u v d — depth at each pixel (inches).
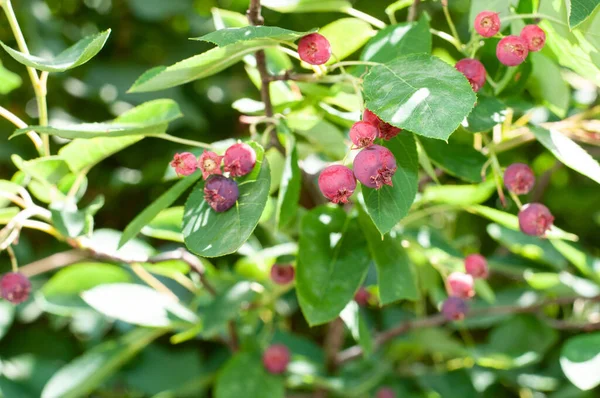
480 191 23.1
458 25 31.3
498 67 22.2
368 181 19.7
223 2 35.9
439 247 23.8
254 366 25.4
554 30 21.2
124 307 24.5
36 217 30.4
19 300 22.7
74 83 32.1
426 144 22.1
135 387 28.8
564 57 21.6
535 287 26.5
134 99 32.6
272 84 23.4
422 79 19.3
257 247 26.4
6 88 24.7
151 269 25.6
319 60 20.3
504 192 25.9
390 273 22.3
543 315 26.3
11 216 22.8
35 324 32.9
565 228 34.6
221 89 34.0
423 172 24.9
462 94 19.1
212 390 31.4
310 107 23.3
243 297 24.5
